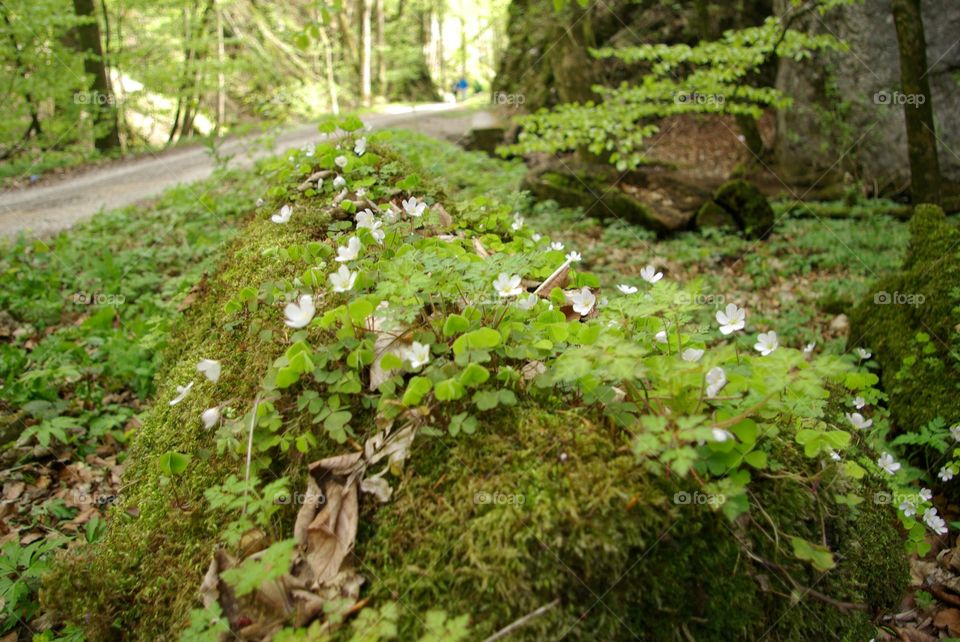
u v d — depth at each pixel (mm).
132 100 14734
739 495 1482
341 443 1842
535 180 9016
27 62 11086
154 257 6410
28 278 5855
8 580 2389
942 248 4312
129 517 2205
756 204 8156
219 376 2270
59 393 4145
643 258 7340
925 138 6785
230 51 20500
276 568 1445
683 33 13281
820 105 10078
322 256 2586
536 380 1778
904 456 3654
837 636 1644
